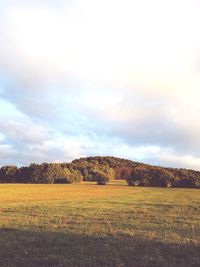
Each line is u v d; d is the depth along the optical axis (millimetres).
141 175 149250
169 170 159500
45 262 13508
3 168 164125
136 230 21766
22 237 18750
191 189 124375
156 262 13547
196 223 26281
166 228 23062
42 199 57375
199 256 14578
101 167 193250
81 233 20375
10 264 13031
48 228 22406
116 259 13867
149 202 51812
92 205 43906
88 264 13211
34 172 157000
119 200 56281
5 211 34750
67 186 127688
